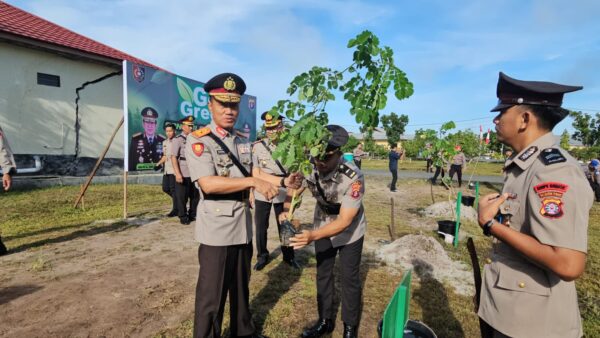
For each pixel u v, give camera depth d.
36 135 10.63
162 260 4.64
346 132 2.72
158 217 7.24
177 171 6.48
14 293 3.54
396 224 7.32
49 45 10.25
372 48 2.10
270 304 3.53
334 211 2.86
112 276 4.05
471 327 3.24
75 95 11.55
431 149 7.76
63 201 8.15
